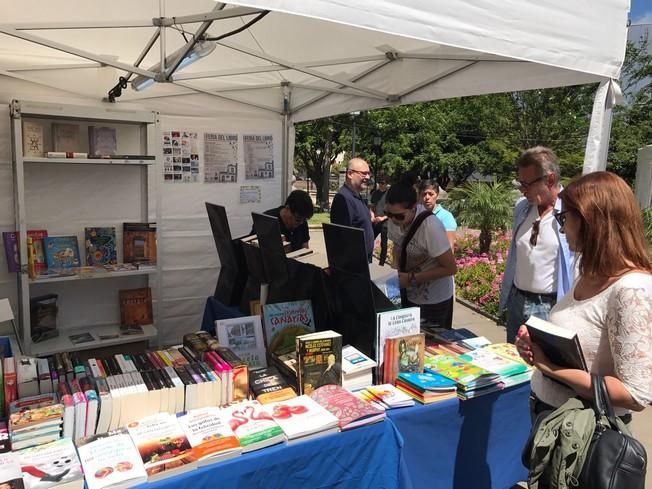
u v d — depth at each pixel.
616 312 1.35
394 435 1.83
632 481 1.28
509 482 2.27
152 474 1.40
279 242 2.54
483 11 1.82
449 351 2.43
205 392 1.77
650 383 1.28
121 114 3.45
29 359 1.88
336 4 1.47
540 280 2.63
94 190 3.80
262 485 1.57
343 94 4.05
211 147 4.27
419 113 20.88
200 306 4.38
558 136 17.05
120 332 3.75
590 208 1.42
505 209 8.69
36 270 3.40
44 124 3.52
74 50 2.57
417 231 2.85
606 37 2.22
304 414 1.74
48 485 1.31
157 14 2.83
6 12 2.74
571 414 1.39
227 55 3.60
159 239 3.94
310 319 2.38
